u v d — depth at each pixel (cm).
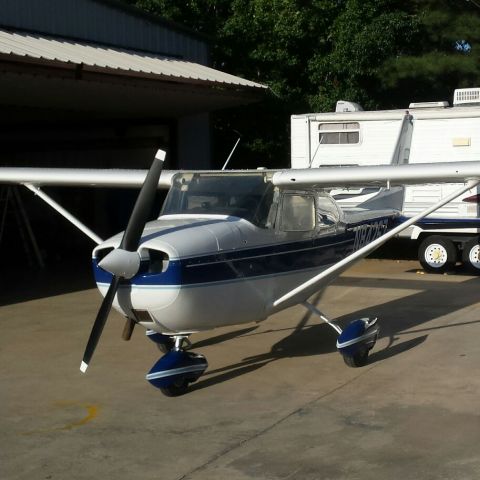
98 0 1363
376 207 946
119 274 590
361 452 493
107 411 597
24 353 789
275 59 2067
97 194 1788
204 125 1648
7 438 540
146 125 1678
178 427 555
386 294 1078
